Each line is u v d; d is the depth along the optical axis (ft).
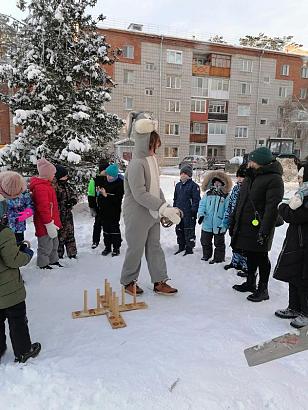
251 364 7.07
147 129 11.84
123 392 7.09
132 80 107.65
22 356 8.27
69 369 7.88
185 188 18.15
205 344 9.05
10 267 7.93
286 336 7.23
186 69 114.11
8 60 31.32
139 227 12.09
